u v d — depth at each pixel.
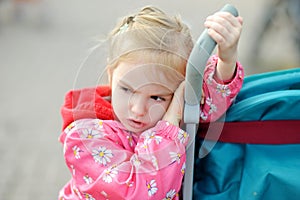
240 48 7.41
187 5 10.18
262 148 1.63
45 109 5.21
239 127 1.63
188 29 1.61
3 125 4.77
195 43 1.51
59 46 7.79
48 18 9.73
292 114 1.61
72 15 10.09
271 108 1.61
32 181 3.81
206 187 1.69
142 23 1.57
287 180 1.57
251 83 1.75
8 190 3.68
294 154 1.62
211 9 9.83
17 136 4.54
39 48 7.71
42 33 8.73
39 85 5.98
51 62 6.91
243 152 1.65
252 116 1.62
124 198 1.53
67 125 1.68
